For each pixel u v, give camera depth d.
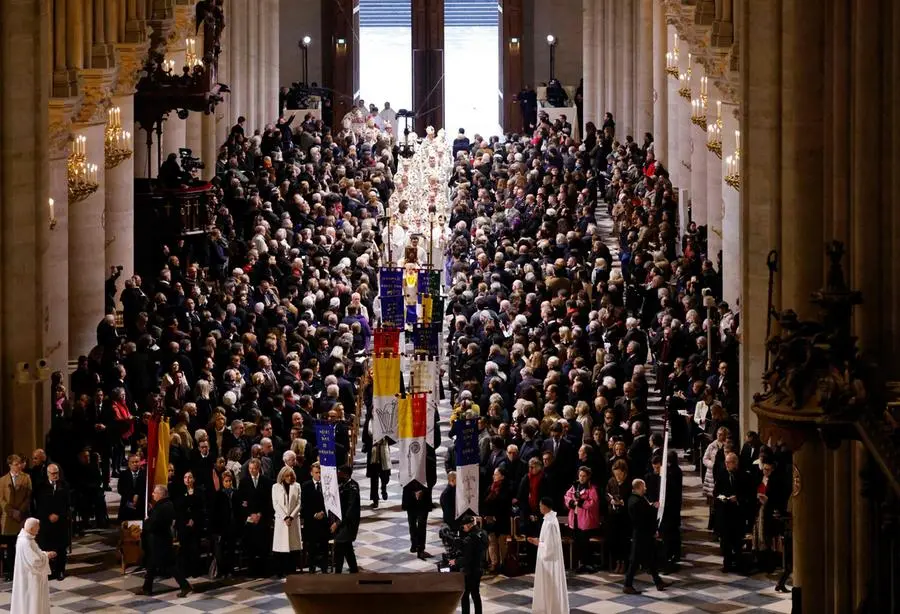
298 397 37.53
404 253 47.03
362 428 41.19
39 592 27.59
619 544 31.27
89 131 43.41
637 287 47.34
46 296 34.00
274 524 31.09
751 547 31.55
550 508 28.44
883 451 17.81
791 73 24.92
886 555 18.97
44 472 31.42
